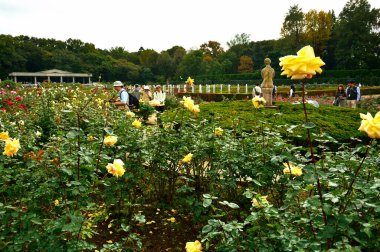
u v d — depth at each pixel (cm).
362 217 210
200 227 372
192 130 411
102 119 482
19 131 460
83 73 8275
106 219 378
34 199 274
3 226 244
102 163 348
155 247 341
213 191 367
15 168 315
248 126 643
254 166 335
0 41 7819
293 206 249
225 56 7950
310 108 1088
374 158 274
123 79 8044
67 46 10050
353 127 757
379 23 6259
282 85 5034
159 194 428
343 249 179
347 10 6431
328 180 244
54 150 300
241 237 225
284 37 6950
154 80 7706
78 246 236
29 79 8544
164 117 450
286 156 239
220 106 1170
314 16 6506
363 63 6009
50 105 703
